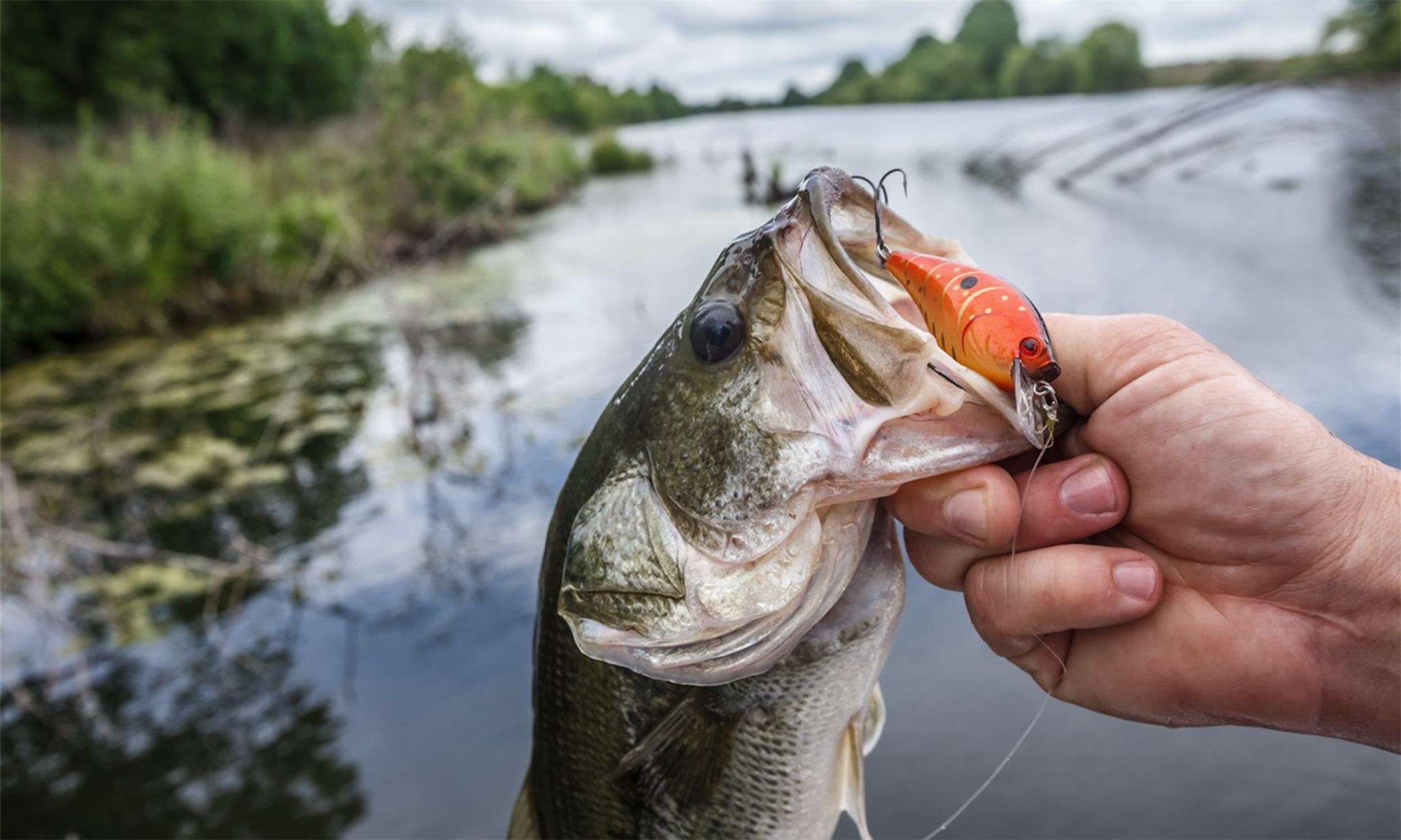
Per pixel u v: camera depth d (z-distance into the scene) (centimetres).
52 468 132
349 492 114
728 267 23
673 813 26
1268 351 108
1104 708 26
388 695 77
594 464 25
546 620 27
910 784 57
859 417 22
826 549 23
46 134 337
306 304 239
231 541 104
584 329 175
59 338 219
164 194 237
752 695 26
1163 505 23
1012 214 226
